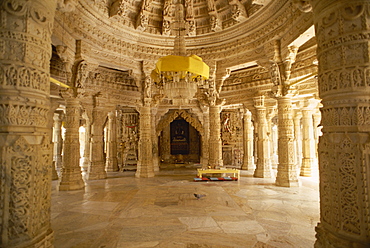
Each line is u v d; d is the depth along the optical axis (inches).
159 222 209.3
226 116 789.2
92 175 470.6
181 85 309.9
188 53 446.0
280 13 322.3
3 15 116.6
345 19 118.9
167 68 293.1
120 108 704.4
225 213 234.1
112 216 226.7
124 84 555.8
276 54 350.9
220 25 400.5
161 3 408.2
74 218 221.1
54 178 471.8
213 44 430.6
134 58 433.4
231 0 355.6
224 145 772.6
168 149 907.4
